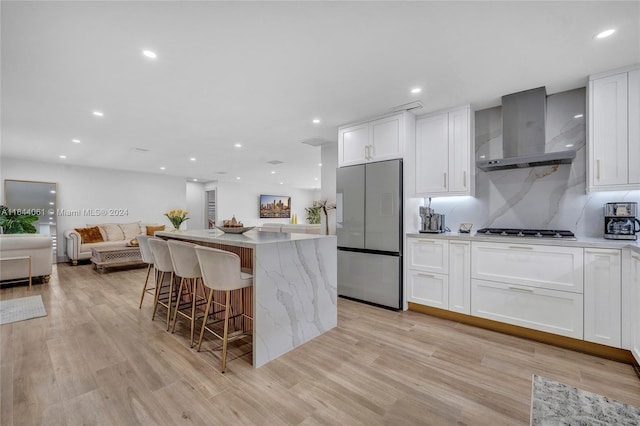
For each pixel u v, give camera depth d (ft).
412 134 11.23
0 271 13.74
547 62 7.36
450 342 8.18
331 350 7.72
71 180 22.17
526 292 8.41
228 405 5.49
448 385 6.14
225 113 11.14
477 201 10.81
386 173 11.02
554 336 8.00
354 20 5.80
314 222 39.06
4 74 7.96
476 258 9.29
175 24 5.93
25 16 5.61
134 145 16.12
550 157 8.23
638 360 6.30
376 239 11.30
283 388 6.03
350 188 12.17
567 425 4.99
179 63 7.49
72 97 9.53
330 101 9.96
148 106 10.38
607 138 7.77
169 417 5.16
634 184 7.43
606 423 5.04
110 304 11.61
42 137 14.32
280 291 7.50
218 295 9.82
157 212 26.94
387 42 6.56
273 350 7.27
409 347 7.88
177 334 8.72
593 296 7.41
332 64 7.54
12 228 18.51
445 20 5.77
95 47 6.74
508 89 9.00
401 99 9.80
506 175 10.25
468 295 9.45
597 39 6.35
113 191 24.31
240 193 34.27
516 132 9.21
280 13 5.60
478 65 7.54
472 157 10.36
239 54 7.08
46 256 14.96
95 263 18.49
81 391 5.88
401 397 5.74
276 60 7.36
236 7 5.42
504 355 7.43
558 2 5.24
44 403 5.50
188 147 16.67
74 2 5.24
